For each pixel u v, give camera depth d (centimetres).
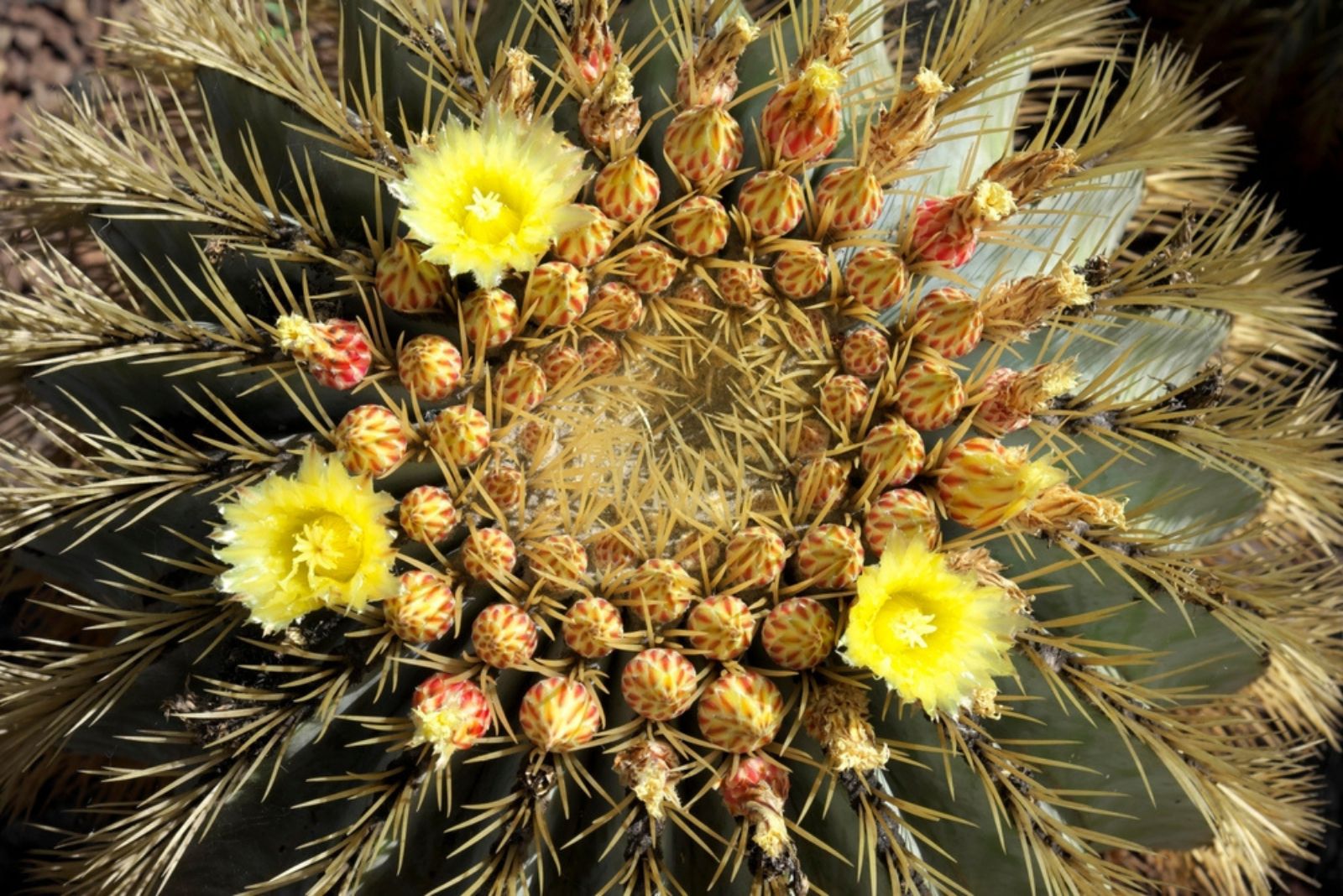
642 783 24
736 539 26
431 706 25
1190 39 48
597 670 26
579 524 27
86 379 30
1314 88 48
